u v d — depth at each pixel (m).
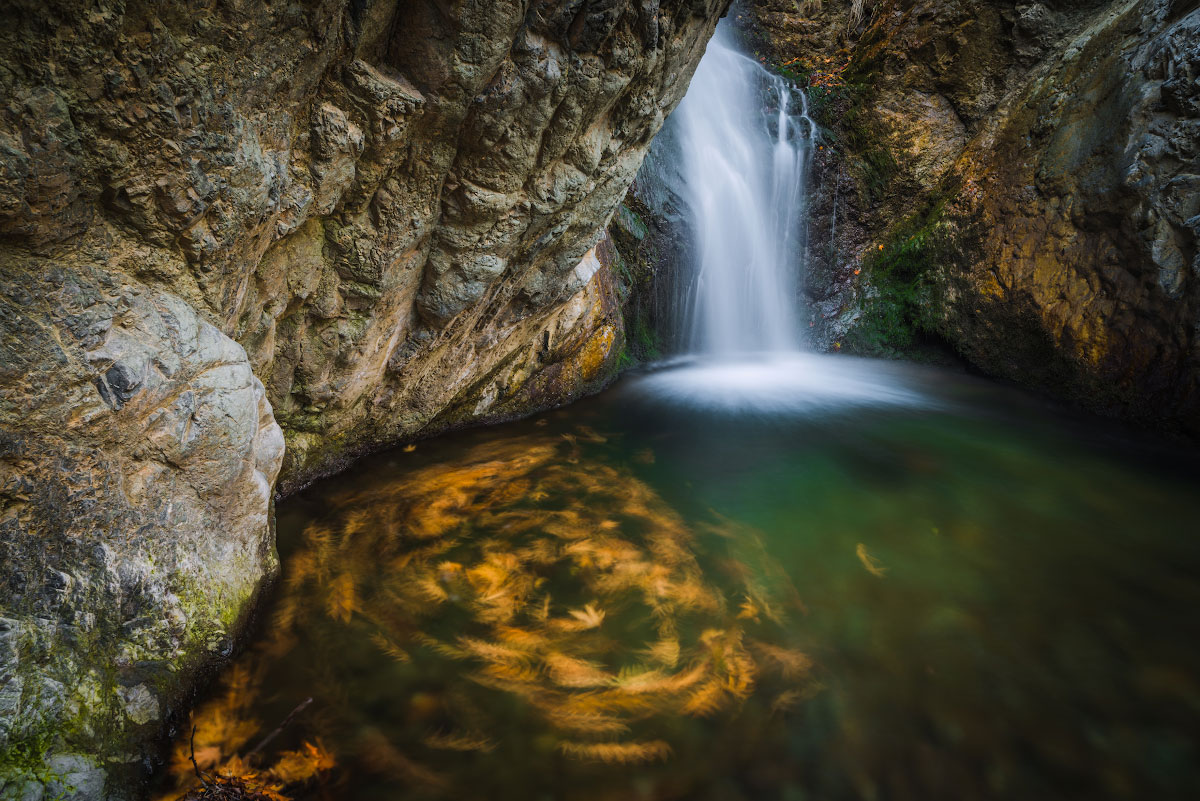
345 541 3.14
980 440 5.33
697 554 3.34
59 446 1.56
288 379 2.97
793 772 2.06
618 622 2.74
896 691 2.43
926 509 4.07
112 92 1.47
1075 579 3.30
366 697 2.23
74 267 1.58
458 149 2.62
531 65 2.42
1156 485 4.55
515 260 3.46
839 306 8.00
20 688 1.41
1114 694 2.48
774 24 8.84
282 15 1.75
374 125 2.27
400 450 4.19
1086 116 5.96
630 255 6.48
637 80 2.96
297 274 2.55
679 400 5.97
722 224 7.52
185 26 1.54
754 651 2.61
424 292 3.18
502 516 3.57
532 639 2.59
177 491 1.94
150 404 1.78
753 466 4.62
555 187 3.02
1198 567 3.48
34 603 1.51
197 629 1.96
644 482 4.20
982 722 2.31
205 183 1.77
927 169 7.54
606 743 2.12
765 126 7.90
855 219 7.98
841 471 4.62
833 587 3.13
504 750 2.07
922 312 7.26
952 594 3.12
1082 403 5.89
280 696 2.18
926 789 2.04
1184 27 5.16
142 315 1.75
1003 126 6.87
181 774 1.79
